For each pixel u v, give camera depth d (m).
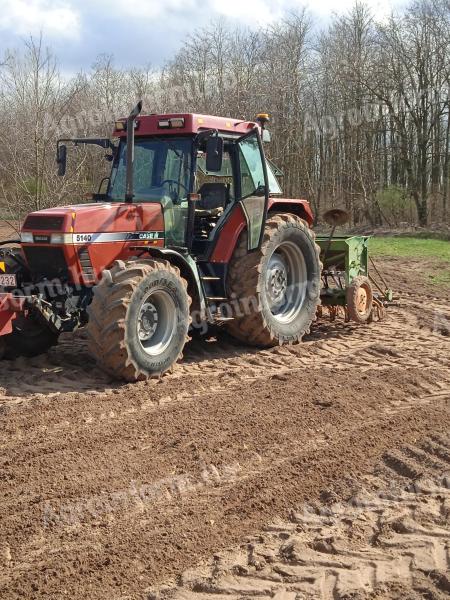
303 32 24.38
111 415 5.46
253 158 7.68
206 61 23.39
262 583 3.26
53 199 11.96
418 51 24.11
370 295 8.95
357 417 5.44
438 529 3.77
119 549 3.51
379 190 26.47
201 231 7.50
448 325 9.05
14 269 6.92
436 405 5.76
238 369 6.90
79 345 7.93
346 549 3.56
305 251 8.08
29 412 5.48
